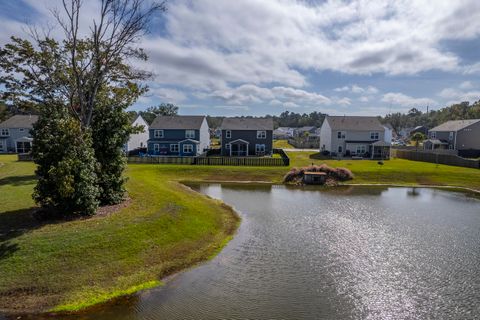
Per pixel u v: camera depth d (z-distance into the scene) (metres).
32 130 15.76
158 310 10.41
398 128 138.25
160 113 110.94
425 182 36.19
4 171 31.70
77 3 21.81
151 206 19.11
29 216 15.89
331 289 12.09
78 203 15.61
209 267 13.76
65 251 12.70
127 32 23.88
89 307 10.45
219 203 25.08
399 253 15.66
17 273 11.37
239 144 55.56
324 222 20.77
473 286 12.47
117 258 13.09
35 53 25.70
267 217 21.81
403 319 10.30
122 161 19.50
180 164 43.19
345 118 61.16
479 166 40.94
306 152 65.19
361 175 37.34
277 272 13.41
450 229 19.58
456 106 125.19
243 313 10.38
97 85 22.47
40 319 9.78
